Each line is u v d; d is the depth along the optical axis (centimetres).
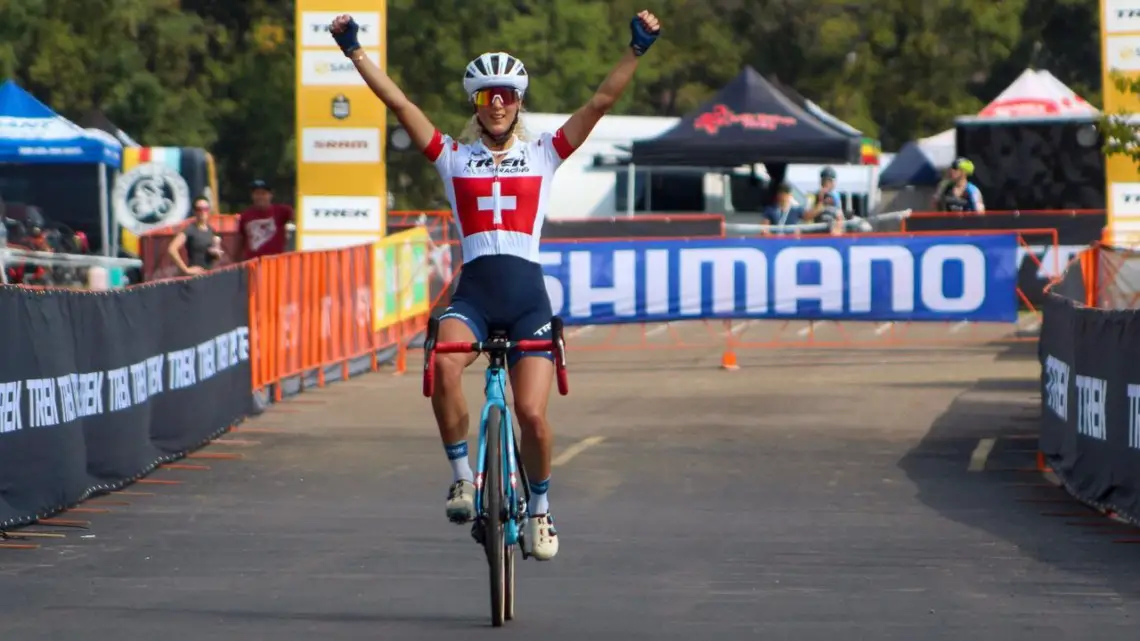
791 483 2727
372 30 4962
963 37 11331
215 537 2261
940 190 6156
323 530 2312
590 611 1780
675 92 11894
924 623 1719
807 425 3403
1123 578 1962
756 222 7712
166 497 2605
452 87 9219
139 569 2038
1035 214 5675
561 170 7494
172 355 2973
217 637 1659
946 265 4528
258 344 3619
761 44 11738
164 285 2934
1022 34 11738
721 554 2125
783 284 4562
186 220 5725
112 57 9169
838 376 4272
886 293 4547
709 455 3025
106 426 2630
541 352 1673
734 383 4159
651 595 1866
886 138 12119
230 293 3381
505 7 9350
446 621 1730
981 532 2288
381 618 1747
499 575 1633
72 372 2486
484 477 1644
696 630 1684
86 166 5950
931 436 3238
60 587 1925
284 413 3644
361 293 4488
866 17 11469
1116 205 4966
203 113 9488
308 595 1877
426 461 2981
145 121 9281
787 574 1992
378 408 3734
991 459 2966
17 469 2300
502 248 1680
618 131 7556
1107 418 2411
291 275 3881
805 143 6284
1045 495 2606
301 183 5003
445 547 2180
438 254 5375
